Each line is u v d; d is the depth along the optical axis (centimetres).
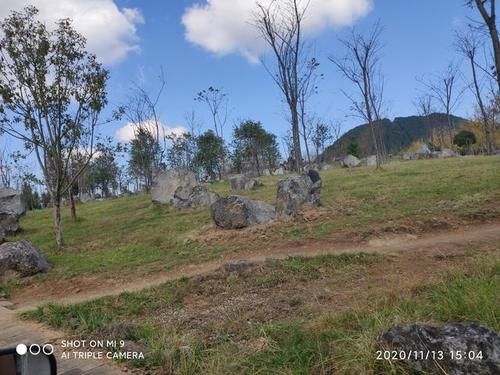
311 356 508
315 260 1044
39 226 2200
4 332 788
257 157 4762
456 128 6069
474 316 513
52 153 1622
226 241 1405
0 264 1223
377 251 1100
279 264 1020
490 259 793
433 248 1076
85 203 3278
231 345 584
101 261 1354
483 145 4950
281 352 538
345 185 2083
